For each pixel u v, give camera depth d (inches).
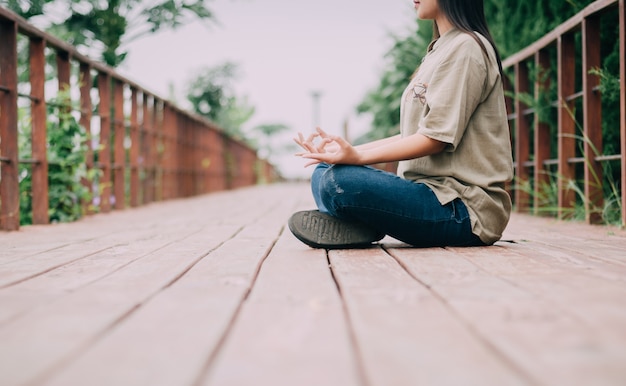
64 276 72.8
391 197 91.9
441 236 95.0
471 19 96.9
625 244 102.1
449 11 96.3
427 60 100.7
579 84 167.8
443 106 91.7
